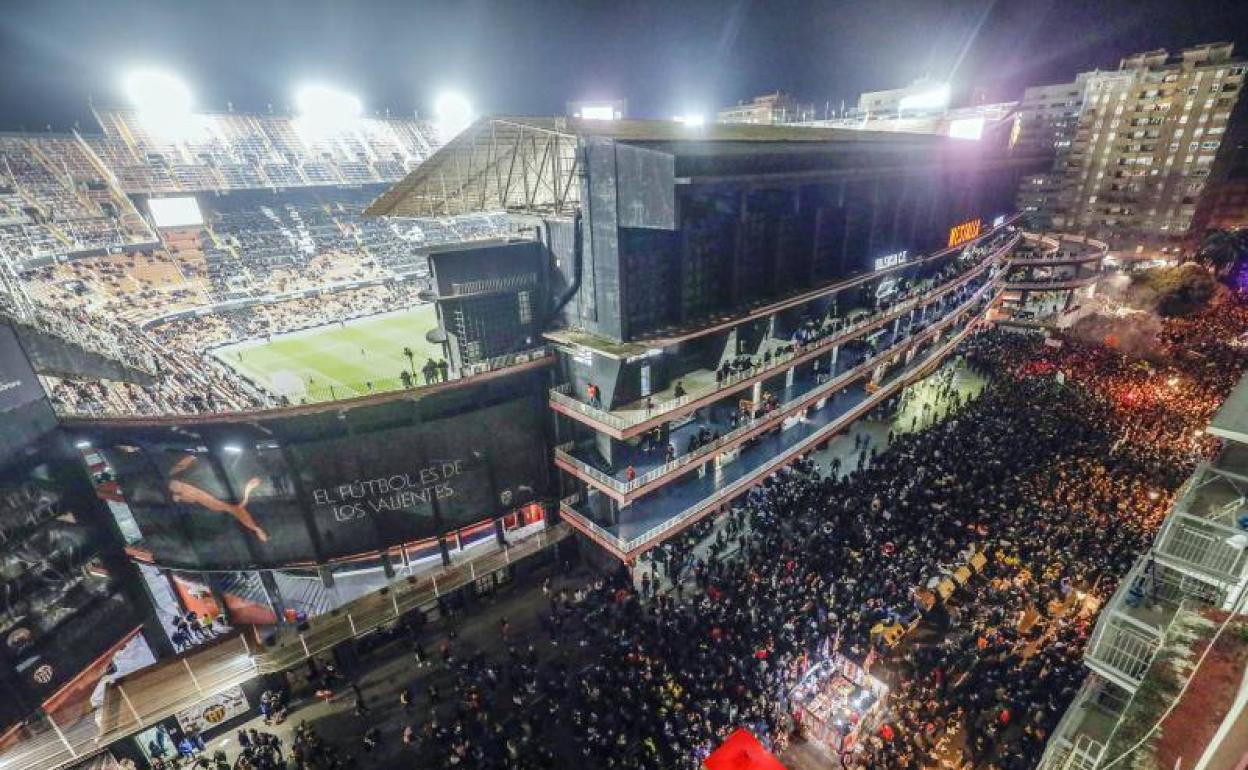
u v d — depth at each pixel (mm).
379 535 30734
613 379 31094
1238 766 5473
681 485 36312
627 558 30250
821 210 38875
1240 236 75500
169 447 26219
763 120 116062
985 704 24281
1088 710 16000
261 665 26531
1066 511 33344
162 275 77812
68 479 24984
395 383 49500
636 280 31016
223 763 23828
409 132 120062
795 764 23266
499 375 30766
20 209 73500
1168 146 89438
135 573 27656
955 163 50875
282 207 98000
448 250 30906
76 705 25109
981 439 41406
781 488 39594
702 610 29266
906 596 29312
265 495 28141
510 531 35906
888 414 52594
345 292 85250
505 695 27234
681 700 24359
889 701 25188
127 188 84562
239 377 55094
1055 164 102062
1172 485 34781
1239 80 81750
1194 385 48281
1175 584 15516
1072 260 72250
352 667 29406
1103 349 60312
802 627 27656
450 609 32844
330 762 24234
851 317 46625
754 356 39469
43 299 63500
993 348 63844
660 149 27453
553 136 31656
